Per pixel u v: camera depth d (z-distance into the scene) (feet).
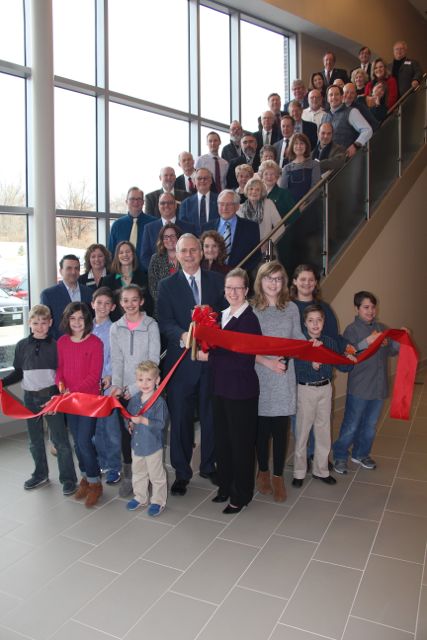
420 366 24.79
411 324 23.77
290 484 12.16
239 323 10.23
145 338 11.27
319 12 27.53
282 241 14.98
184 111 23.49
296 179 17.31
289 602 7.86
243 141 20.01
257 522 10.33
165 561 8.96
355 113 19.92
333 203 17.80
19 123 17.02
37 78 16.29
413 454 14.23
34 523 10.36
